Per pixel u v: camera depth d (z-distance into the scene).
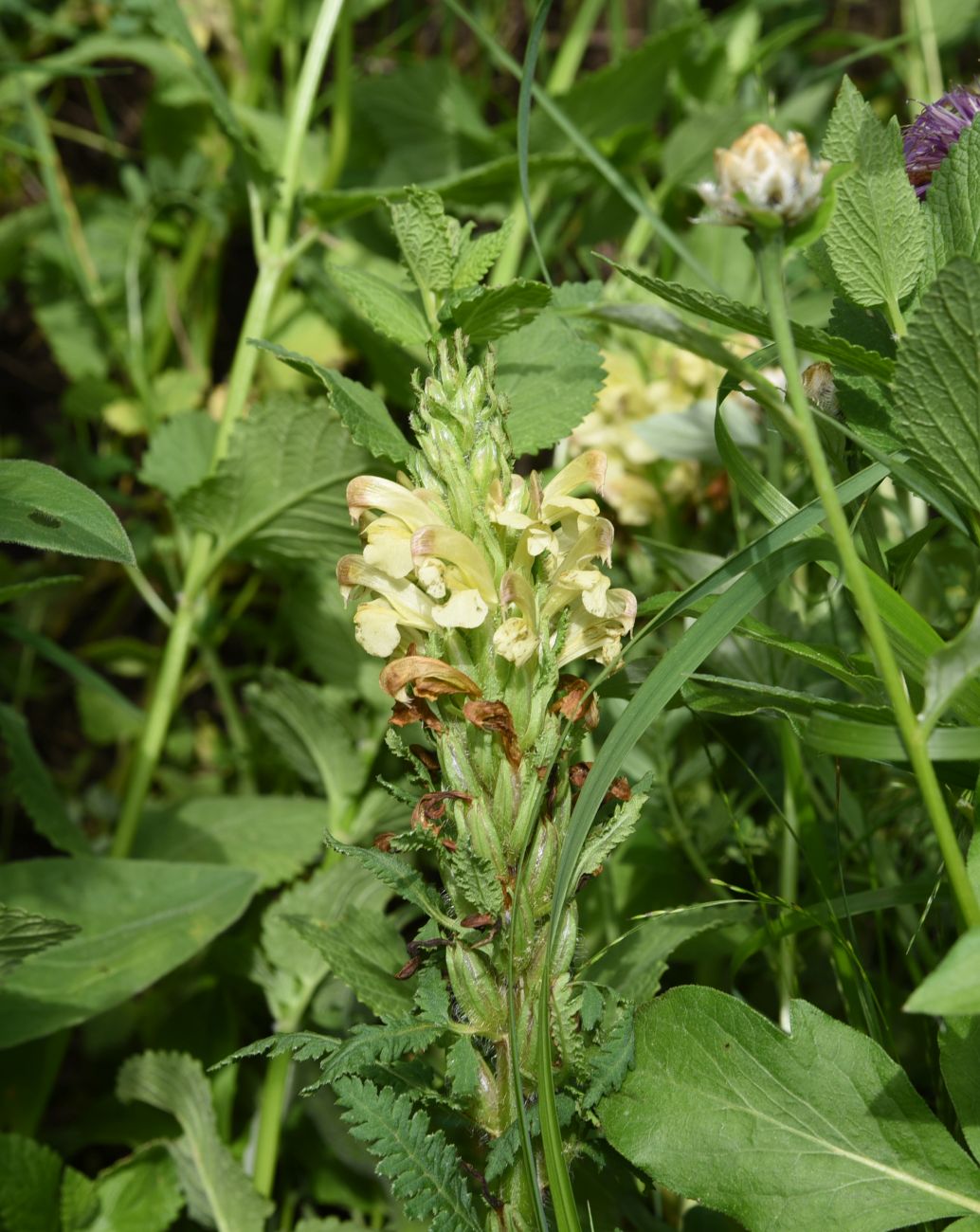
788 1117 0.41
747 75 0.89
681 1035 0.42
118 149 0.93
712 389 0.69
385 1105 0.41
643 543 0.56
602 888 0.60
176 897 0.59
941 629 0.57
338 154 0.83
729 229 0.81
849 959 0.48
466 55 1.02
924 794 0.37
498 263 0.79
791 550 0.41
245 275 0.96
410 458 0.44
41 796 0.63
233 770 0.85
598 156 0.54
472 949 0.42
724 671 0.56
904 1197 0.40
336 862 0.64
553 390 0.52
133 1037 0.69
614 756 0.40
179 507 0.63
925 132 0.46
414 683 0.41
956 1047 0.40
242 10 0.88
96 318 0.91
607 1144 0.44
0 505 0.44
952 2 0.90
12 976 0.56
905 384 0.39
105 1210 0.58
